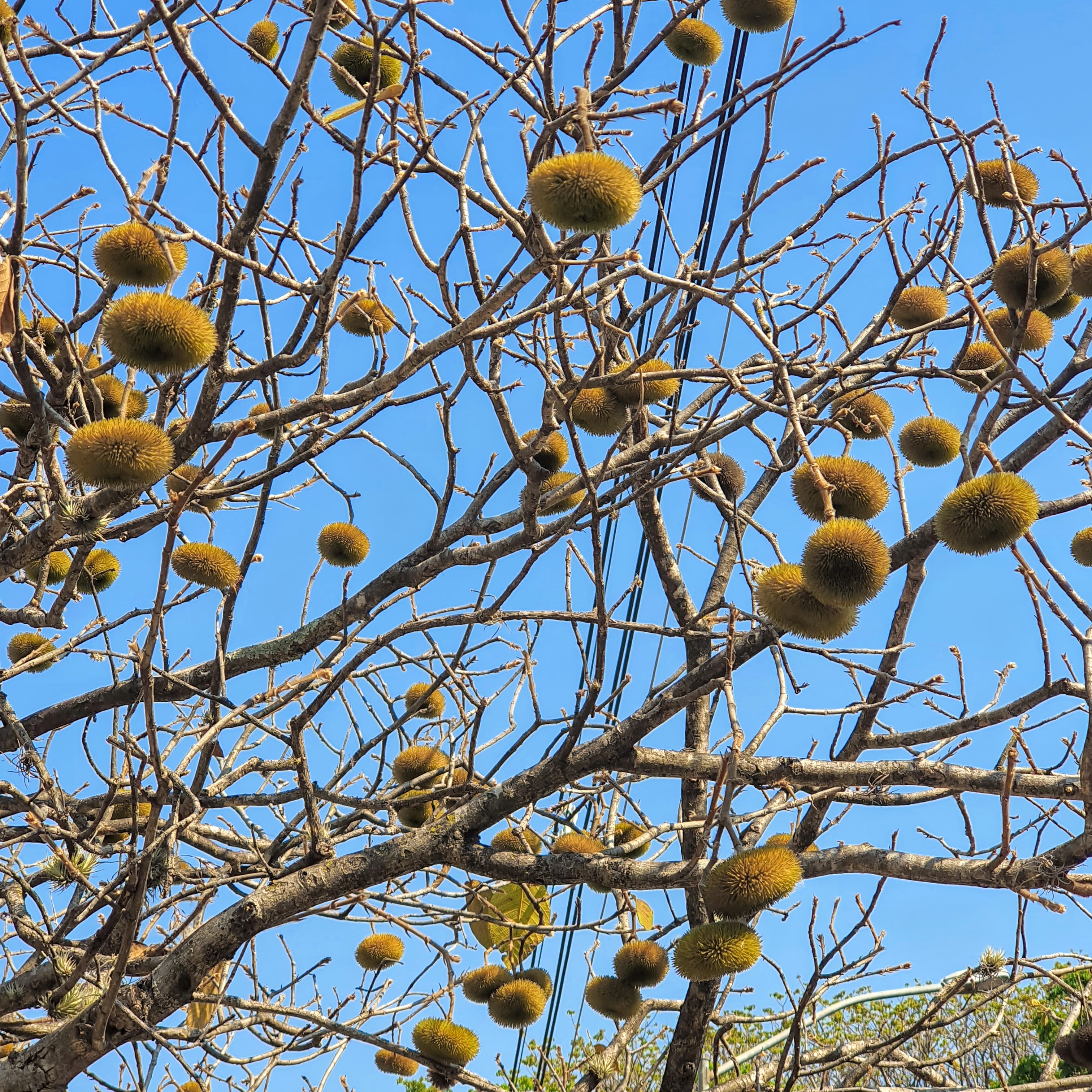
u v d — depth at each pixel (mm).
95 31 4332
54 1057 4789
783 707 5152
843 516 4141
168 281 3963
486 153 4516
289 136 3822
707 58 5445
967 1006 6547
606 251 4898
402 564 6117
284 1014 5414
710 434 4926
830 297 4855
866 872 5043
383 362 5133
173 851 5594
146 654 3439
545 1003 5820
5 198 5141
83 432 3945
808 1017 8375
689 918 6336
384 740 5867
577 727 5227
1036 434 5633
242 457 5285
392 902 5820
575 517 4570
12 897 5918
